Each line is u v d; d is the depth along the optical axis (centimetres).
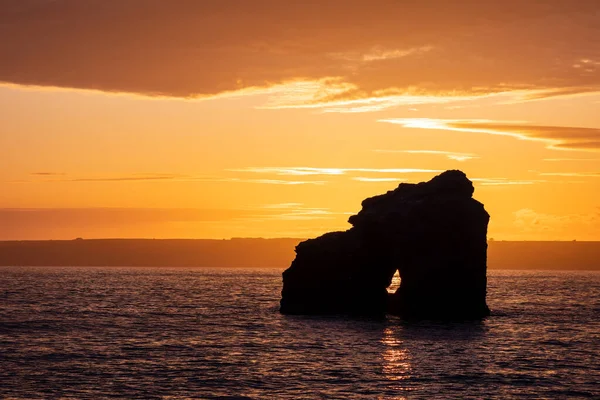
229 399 6506
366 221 13250
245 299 19038
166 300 18512
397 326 11581
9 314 13838
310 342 9788
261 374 7575
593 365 8181
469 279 12794
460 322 12225
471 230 12712
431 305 12694
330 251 13412
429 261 12725
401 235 12850
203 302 17738
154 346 9438
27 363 8125
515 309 15662
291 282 13825
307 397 6581
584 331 11312
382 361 8319
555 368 7981
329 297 13462
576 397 6662
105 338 10231
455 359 8469
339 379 7331
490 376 7512
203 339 10125
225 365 8062
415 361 8325
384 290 13738
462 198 12888
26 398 6506
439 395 6681
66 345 9500
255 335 10531
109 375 7500
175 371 7725
